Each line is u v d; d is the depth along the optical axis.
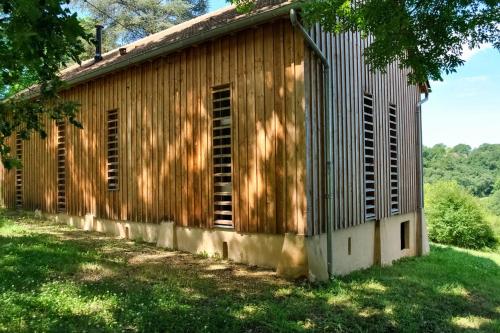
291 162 7.77
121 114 11.40
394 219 11.36
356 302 6.70
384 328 5.79
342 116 8.86
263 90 8.23
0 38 3.47
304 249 7.54
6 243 9.32
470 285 9.01
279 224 7.95
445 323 6.32
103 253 9.20
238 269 8.16
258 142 8.28
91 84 12.48
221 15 11.48
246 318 5.58
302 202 7.61
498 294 8.59
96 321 5.03
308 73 7.76
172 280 7.16
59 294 5.88
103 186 11.94
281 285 7.23
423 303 7.15
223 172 9.18
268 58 8.16
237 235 8.67
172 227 9.84
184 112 9.70
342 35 9.05
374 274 8.95
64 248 9.20
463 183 50.62
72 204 13.09
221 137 8.92
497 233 20.47
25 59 3.67
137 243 10.52
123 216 11.24
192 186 9.48
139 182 10.81
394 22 5.81
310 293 6.93
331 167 8.16
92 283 6.65
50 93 4.64
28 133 4.62
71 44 3.91
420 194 13.10
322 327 5.59
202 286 6.96
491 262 14.14
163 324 5.11
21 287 6.11
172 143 9.97
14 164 4.30
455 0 5.74
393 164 11.59
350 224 8.99
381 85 10.91
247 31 8.52
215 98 9.16
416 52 6.36
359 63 9.80
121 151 11.40
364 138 9.83
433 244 18.39
